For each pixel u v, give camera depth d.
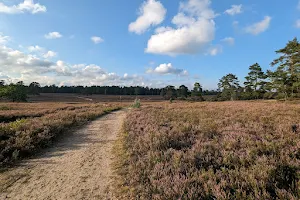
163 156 6.00
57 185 5.33
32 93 126.06
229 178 4.36
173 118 14.80
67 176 5.90
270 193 3.77
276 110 16.77
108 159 7.33
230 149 6.24
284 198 3.44
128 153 7.44
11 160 7.08
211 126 10.26
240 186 4.04
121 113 27.62
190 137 8.16
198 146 6.63
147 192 4.25
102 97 127.56
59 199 4.62
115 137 11.16
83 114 21.11
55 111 25.36
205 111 19.06
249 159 5.12
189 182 4.26
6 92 74.38
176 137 8.15
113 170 6.23
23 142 8.36
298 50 42.03
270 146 5.89
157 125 11.12
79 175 5.94
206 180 4.34
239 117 13.23
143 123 12.78
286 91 45.56
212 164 5.32
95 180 5.56
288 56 44.62
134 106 37.62
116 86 172.38
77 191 4.96
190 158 5.51
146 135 8.69
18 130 10.52
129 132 10.59
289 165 4.50
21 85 89.12
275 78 47.16
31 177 5.89
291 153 5.30
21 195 4.86
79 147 9.18
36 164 6.97
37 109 29.19
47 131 10.49
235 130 8.76
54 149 8.86
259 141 6.44
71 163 7.02
